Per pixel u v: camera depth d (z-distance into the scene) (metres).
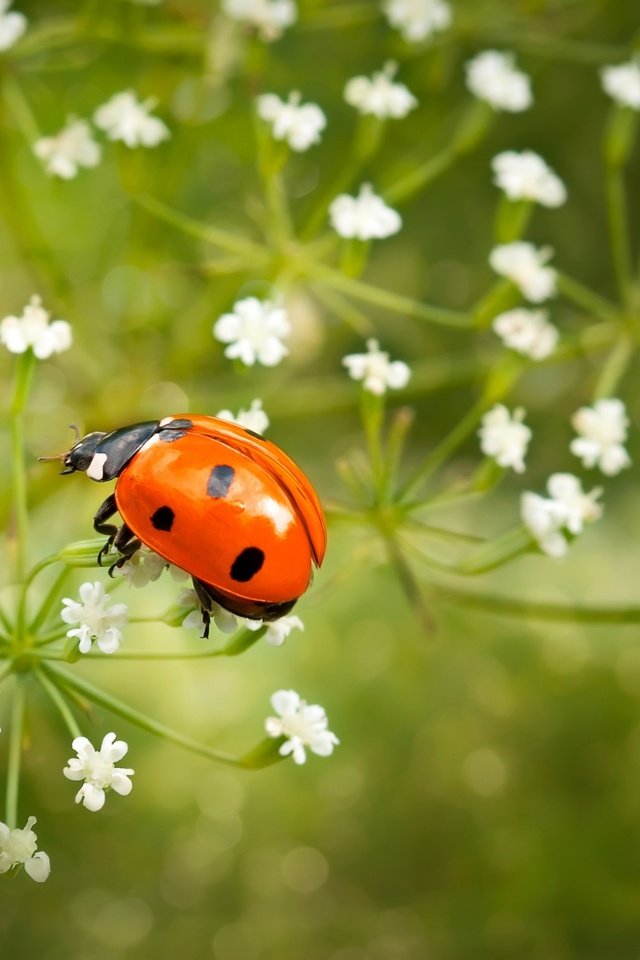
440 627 0.15
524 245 0.11
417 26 0.12
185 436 0.09
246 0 0.11
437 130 0.13
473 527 0.13
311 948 0.15
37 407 0.11
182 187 0.13
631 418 0.13
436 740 0.15
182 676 0.13
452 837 0.15
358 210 0.11
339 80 0.12
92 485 0.11
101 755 0.09
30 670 0.09
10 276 0.12
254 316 0.10
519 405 0.13
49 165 0.11
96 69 0.12
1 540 0.11
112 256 0.12
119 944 0.15
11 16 0.11
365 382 0.10
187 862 0.15
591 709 0.15
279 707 0.09
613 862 0.14
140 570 0.09
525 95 0.11
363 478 0.10
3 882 0.14
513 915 0.14
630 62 0.11
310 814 0.15
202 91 0.11
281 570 0.09
